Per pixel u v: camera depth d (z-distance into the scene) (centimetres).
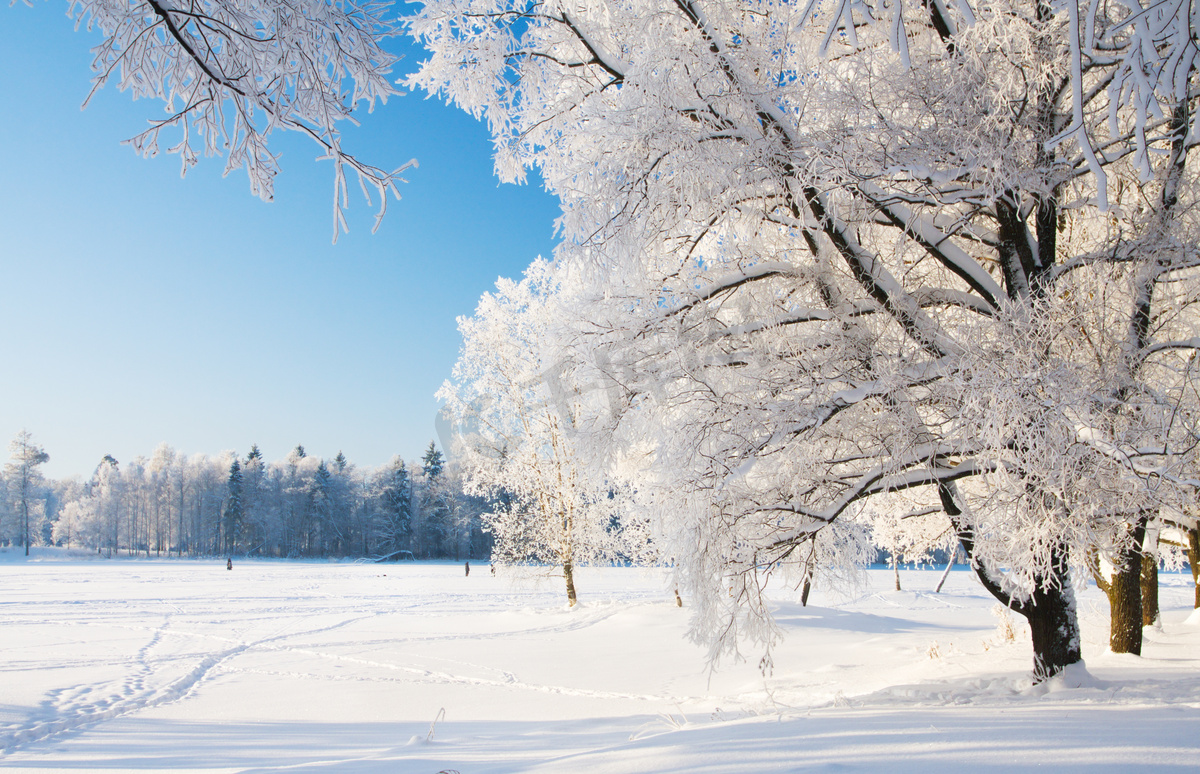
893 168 542
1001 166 521
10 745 661
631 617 1662
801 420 593
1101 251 596
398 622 1828
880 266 610
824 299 662
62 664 1198
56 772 533
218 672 1126
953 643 1053
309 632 1633
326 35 285
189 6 275
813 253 655
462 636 1542
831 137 559
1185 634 981
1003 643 945
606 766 266
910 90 560
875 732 304
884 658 998
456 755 405
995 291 616
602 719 659
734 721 466
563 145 739
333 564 6344
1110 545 580
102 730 726
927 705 533
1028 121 556
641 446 990
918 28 652
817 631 1432
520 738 515
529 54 738
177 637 1553
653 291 691
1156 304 669
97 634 1585
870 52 607
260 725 732
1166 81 253
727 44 636
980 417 498
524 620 1798
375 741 604
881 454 627
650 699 833
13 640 1478
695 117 612
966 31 529
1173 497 510
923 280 682
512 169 748
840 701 607
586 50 735
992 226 700
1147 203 602
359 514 8225
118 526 8406
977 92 540
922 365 579
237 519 7969
